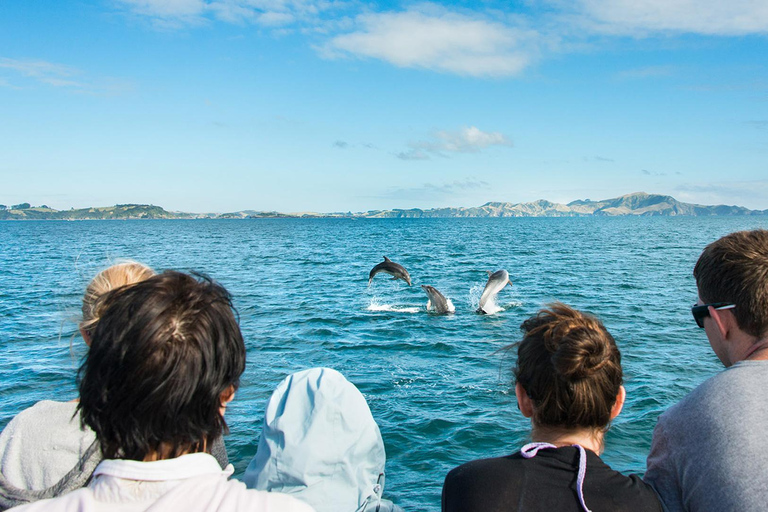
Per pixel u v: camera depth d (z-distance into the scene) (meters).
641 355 12.20
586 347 2.20
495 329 15.33
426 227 135.12
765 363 2.48
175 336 1.45
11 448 2.23
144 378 1.41
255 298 21.23
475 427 8.30
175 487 1.42
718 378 2.50
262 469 2.71
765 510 2.08
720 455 2.26
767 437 2.22
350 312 18.09
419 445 7.77
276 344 13.61
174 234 97.88
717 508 2.21
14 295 22.78
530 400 2.39
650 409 8.86
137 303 1.50
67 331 15.37
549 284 25.22
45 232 110.25
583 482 2.14
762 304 2.49
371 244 62.56
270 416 2.80
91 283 2.46
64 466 2.19
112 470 1.43
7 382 10.73
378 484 2.95
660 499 2.32
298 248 55.94
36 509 1.40
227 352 1.56
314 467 2.64
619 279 27.14
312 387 2.83
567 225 148.12
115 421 1.44
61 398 9.89
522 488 2.14
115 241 73.38
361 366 11.66
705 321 2.79
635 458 7.29
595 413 2.22
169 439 1.47
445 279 28.53
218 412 1.59
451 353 12.72
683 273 29.84
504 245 58.50
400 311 18.30
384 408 9.12
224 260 41.28
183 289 1.58
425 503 6.34
